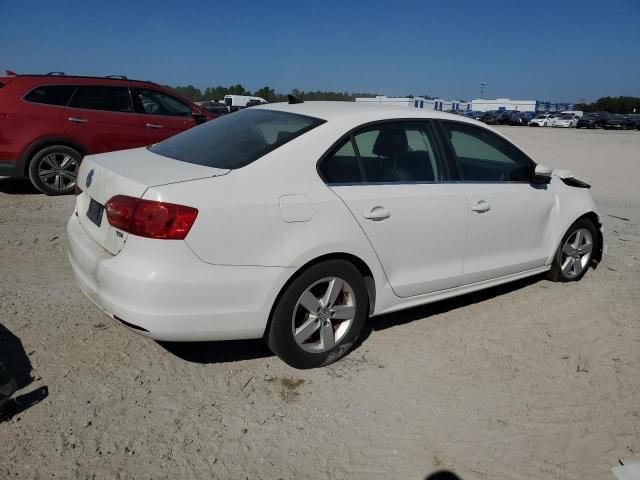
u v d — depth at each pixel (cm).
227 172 315
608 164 1659
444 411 320
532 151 2050
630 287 527
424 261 390
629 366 380
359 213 347
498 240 440
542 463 282
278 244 315
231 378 340
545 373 367
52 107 794
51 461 262
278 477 263
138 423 294
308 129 351
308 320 341
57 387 318
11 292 442
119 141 847
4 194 807
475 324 435
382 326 424
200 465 267
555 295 499
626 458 288
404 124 393
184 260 292
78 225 359
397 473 270
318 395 328
